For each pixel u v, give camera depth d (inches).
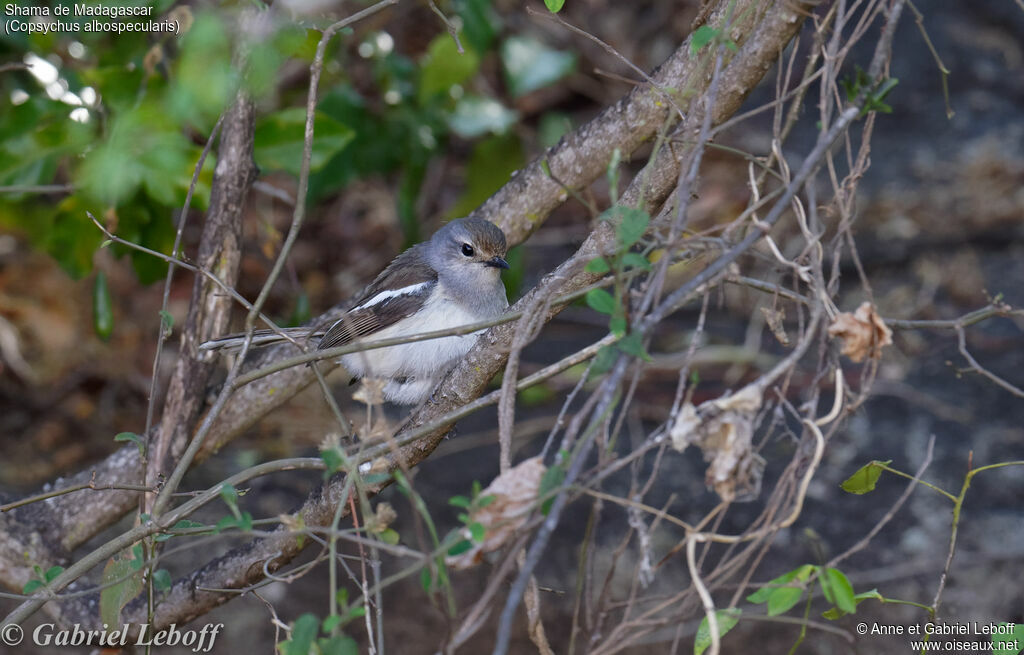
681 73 307.3
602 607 215.0
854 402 213.5
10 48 438.0
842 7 227.9
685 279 558.3
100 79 358.0
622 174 608.4
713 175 632.4
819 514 440.5
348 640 200.1
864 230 608.1
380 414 226.2
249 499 457.7
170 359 529.7
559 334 577.0
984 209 608.4
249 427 370.3
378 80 541.6
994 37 733.3
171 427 346.6
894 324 245.4
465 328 244.1
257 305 275.1
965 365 530.0
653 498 452.4
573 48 677.9
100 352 533.0
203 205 347.6
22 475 465.1
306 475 476.4
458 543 196.2
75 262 391.9
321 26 314.2
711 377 526.6
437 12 288.2
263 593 415.2
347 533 245.3
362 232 624.1
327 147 368.8
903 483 455.2
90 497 352.2
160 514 261.7
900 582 406.0
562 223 641.0
